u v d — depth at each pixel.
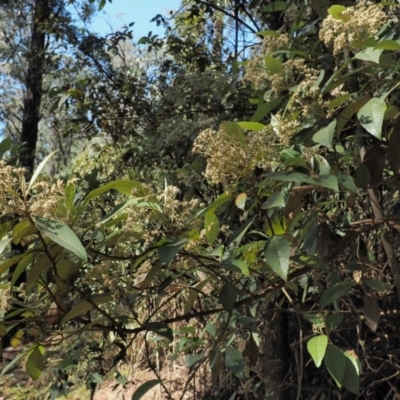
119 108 4.53
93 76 4.72
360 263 2.06
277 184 1.65
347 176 1.56
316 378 2.91
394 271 1.94
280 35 2.27
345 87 2.09
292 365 2.85
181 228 1.52
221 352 2.07
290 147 1.70
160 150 3.83
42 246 1.43
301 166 1.66
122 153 4.67
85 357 3.21
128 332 1.57
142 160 4.20
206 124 3.41
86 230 1.48
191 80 3.68
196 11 4.63
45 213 1.31
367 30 1.59
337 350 1.52
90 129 4.77
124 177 4.34
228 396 3.38
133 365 4.32
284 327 2.73
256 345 2.25
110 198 2.84
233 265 1.44
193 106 3.79
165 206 1.51
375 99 1.57
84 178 2.84
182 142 3.49
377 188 2.00
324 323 1.73
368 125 1.52
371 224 1.93
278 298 2.64
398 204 2.45
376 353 2.66
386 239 1.98
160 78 4.53
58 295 1.57
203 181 2.96
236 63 2.99
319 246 1.92
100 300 1.55
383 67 1.69
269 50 2.25
